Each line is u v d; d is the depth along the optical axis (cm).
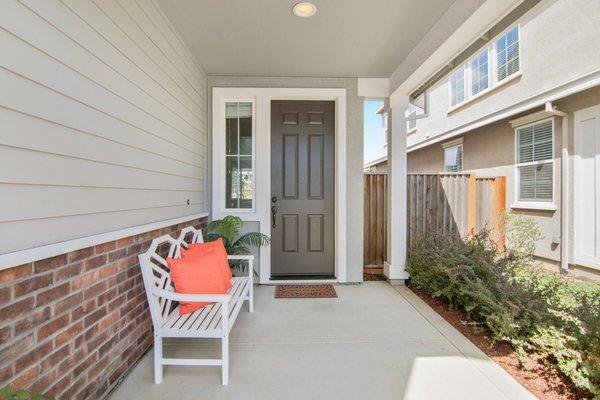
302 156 402
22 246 124
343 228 387
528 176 522
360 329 260
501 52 586
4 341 112
